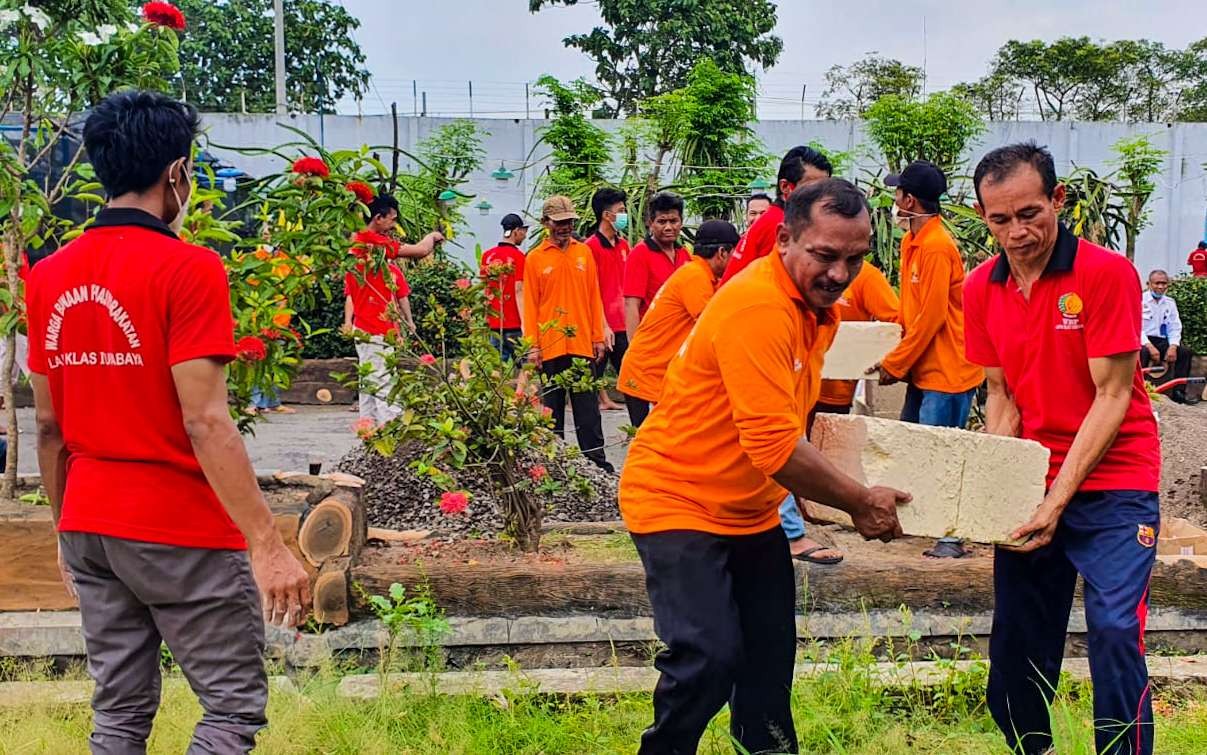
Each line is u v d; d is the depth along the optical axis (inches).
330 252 211.2
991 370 147.7
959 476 127.1
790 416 117.0
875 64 1221.1
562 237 327.3
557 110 652.1
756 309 116.6
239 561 115.4
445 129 752.3
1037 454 128.5
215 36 1207.6
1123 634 127.2
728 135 608.7
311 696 155.3
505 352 430.9
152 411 110.4
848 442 130.0
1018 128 834.2
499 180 783.1
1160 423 343.9
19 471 296.5
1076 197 560.7
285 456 382.9
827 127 813.9
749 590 131.1
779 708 134.3
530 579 181.0
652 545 126.1
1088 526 133.9
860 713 152.1
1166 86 1369.3
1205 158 836.6
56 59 201.2
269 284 209.5
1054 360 135.6
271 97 1237.1
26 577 177.5
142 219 111.7
